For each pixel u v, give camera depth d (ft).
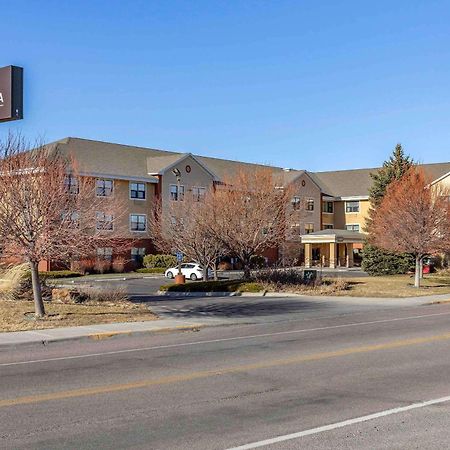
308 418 24.84
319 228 223.71
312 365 37.22
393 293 102.68
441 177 185.57
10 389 30.83
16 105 46.47
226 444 21.36
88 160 169.37
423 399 28.09
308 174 220.02
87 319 59.93
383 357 40.04
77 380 33.14
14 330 53.06
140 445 21.33
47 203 57.31
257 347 45.50
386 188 154.20
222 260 183.11
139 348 45.62
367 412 25.76
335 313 72.38
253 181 112.88
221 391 30.04
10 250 57.82
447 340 48.06
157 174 178.91
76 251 58.95
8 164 58.59
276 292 101.45
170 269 155.22
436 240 112.98
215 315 68.08
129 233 173.68
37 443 21.61
